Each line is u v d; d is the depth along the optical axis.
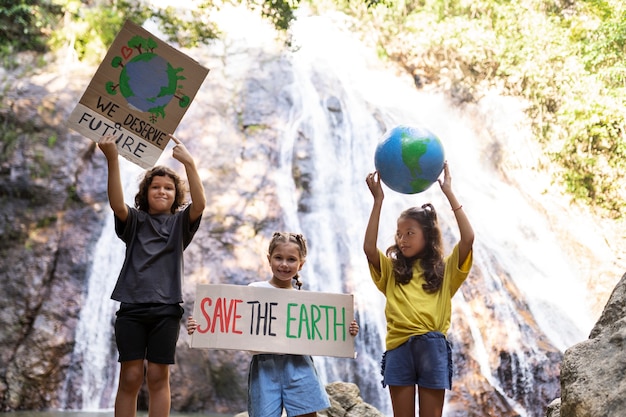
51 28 13.87
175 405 10.40
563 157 15.84
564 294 13.45
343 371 11.40
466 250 4.20
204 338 4.14
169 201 4.33
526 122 16.17
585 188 15.55
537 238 14.28
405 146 4.12
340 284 12.70
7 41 13.41
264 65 15.08
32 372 10.34
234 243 12.00
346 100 15.29
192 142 13.09
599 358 2.91
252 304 4.21
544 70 16.47
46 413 9.59
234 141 13.41
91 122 4.21
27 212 11.57
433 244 4.25
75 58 13.77
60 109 12.65
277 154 13.62
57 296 11.06
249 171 13.08
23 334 10.60
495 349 11.90
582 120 15.91
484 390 11.20
